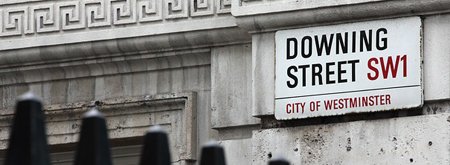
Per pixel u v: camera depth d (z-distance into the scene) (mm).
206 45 16734
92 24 17125
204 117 16797
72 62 17359
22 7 17484
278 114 15859
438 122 15180
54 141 17422
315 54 15773
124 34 16922
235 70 16578
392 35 15469
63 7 17312
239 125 16438
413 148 15242
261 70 16062
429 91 15273
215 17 16547
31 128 8766
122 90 17219
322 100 15672
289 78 15852
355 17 15594
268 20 15914
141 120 17031
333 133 15641
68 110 17328
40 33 17359
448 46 15258
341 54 15656
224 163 9195
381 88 15422
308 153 15719
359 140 15508
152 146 9039
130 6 16969
